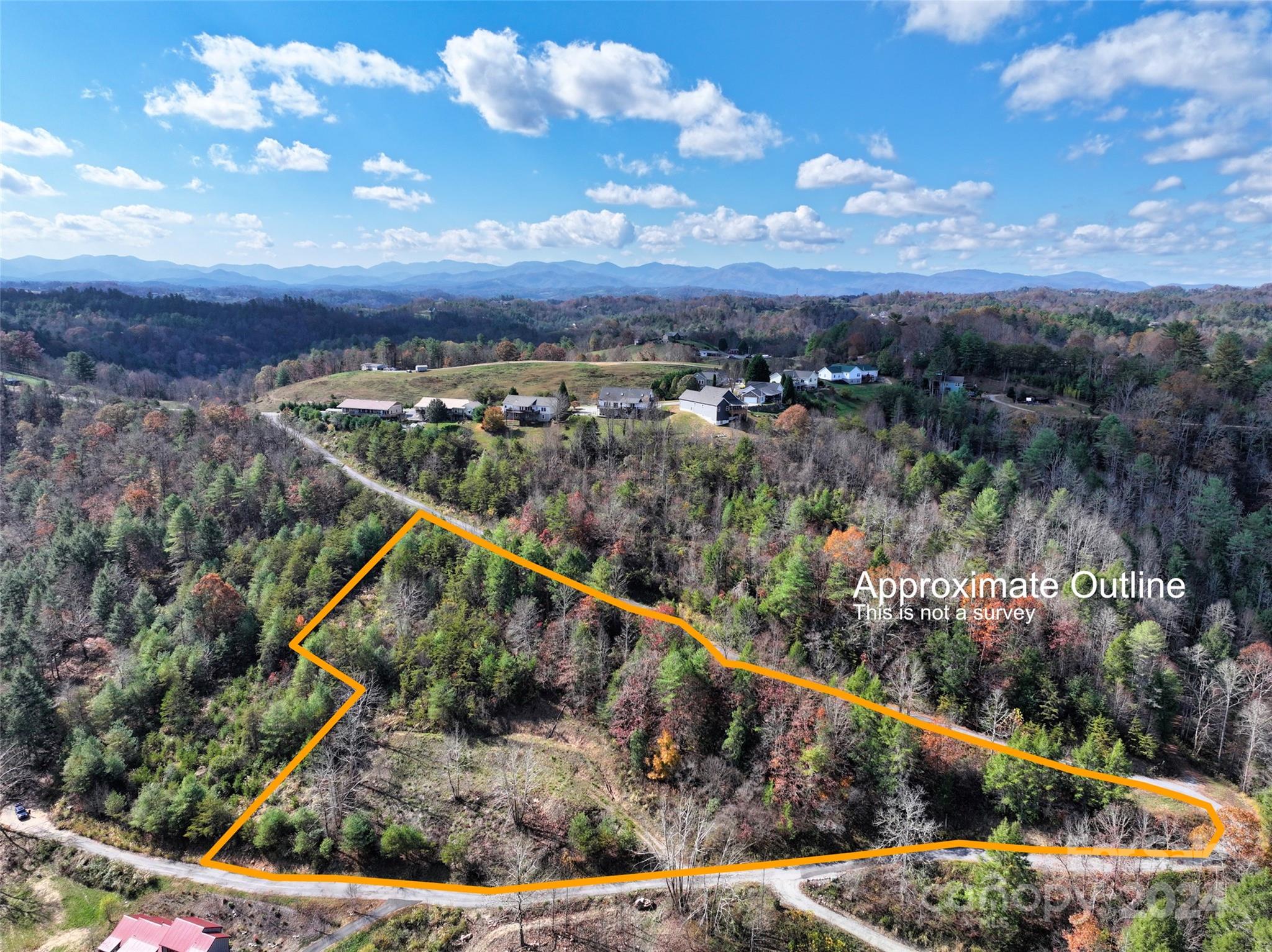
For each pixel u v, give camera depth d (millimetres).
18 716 66438
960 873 55062
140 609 84312
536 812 61531
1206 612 82500
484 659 71688
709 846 57969
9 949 52812
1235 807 59250
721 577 82375
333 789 61062
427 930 53156
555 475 106938
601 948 51469
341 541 90938
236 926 53562
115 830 61844
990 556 84938
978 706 67062
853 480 103938
